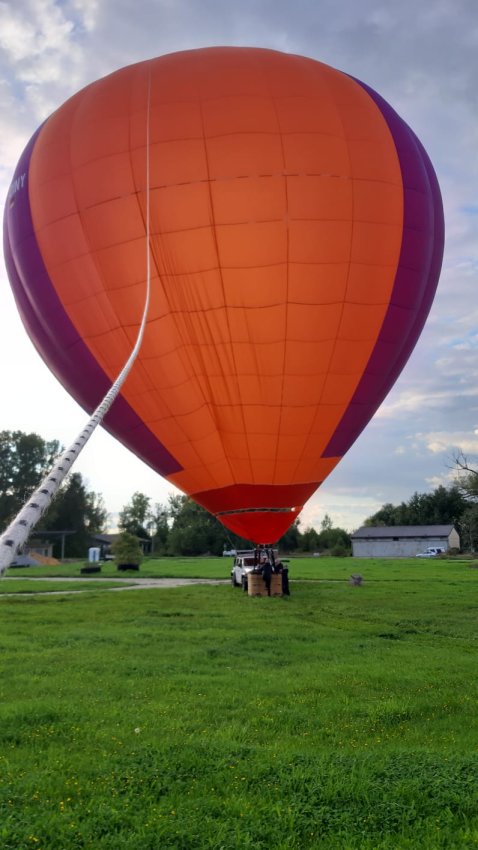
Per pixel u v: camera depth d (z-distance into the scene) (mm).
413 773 6898
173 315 19328
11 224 21828
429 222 21016
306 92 20062
